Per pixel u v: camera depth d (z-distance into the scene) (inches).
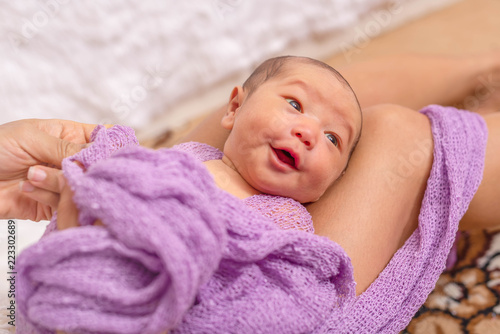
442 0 67.8
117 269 24.1
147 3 55.5
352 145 38.8
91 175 25.4
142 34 56.4
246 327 27.6
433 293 42.3
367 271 35.3
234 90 41.8
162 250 22.9
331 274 31.6
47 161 32.4
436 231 36.8
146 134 58.0
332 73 38.6
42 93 54.1
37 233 43.5
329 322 31.5
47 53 53.6
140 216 23.5
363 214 36.8
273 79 38.5
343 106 36.9
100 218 24.6
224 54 60.2
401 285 35.1
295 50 64.1
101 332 23.7
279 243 28.9
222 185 35.5
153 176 24.5
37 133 32.0
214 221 24.5
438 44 64.3
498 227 46.4
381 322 33.8
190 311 27.9
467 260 44.4
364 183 38.1
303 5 61.9
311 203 39.2
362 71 50.5
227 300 28.3
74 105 55.7
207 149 40.0
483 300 41.4
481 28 65.1
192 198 24.4
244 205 29.6
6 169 32.2
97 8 53.6
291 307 29.0
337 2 62.8
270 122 35.1
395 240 37.3
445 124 39.4
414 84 50.9
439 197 37.6
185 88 60.2
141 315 24.1
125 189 24.3
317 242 30.2
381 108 42.4
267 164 35.3
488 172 39.6
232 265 28.6
